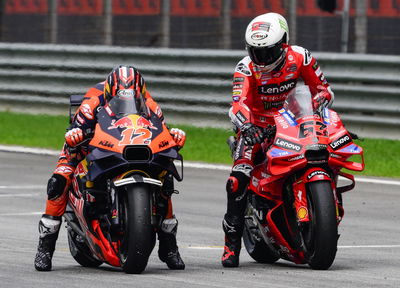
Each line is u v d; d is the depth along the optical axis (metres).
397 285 21.69
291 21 62.25
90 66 66.62
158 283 21.69
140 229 21.97
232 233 25.03
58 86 68.06
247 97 25.89
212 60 61.62
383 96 56.06
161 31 68.56
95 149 22.50
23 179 46.38
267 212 24.39
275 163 23.39
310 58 26.06
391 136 55.94
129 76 23.69
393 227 33.91
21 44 69.81
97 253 23.44
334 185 23.73
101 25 71.81
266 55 25.19
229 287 21.25
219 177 47.62
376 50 76.56
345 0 64.75
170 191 23.48
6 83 70.69
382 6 76.50
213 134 61.22
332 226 22.80
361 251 28.31
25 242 29.38
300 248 23.73
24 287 21.22
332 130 23.69
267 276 23.06
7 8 77.62
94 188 23.11
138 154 22.42
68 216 24.62
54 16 72.50
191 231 32.41
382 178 47.22
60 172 24.00
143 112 23.42
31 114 69.62
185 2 78.69
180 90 62.91
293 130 23.52
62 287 21.19
